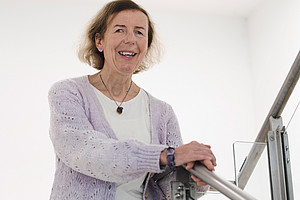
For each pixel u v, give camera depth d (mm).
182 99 4562
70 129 1151
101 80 1395
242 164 1115
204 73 4703
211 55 4781
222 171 1141
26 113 4102
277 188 1225
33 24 4359
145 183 1278
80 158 1073
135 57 1376
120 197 1243
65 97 1239
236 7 4809
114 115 1345
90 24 1492
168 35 4727
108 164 1030
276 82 4363
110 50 1360
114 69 1361
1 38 4246
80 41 1557
